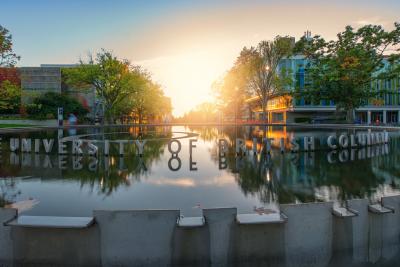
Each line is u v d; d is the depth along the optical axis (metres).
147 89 58.06
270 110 66.31
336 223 3.94
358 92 31.94
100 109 67.94
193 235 3.68
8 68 32.91
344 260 3.95
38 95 59.09
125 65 50.12
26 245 3.66
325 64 32.19
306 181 8.06
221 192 7.03
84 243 3.63
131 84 50.19
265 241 3.75
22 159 12.08
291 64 53.41
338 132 27.36
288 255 3.78
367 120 56.09
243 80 51.81
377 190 7.06
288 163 10.92
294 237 3.80
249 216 3.87
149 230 3.64
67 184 7.86
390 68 32.50
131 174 9.13
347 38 30.95
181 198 6.57
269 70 47.53
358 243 4.02
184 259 3.67
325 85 32.25
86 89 53.78
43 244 3.65
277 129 35.44
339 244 3.94
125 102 60.00
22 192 7.07
